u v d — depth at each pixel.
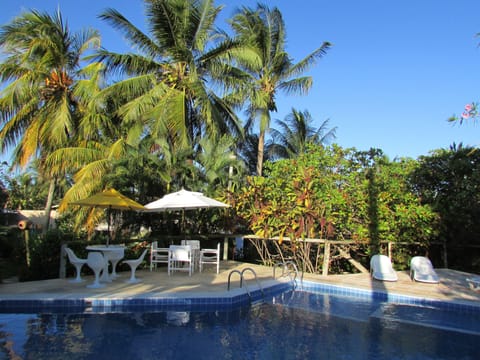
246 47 17.25
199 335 5.84
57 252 9.55
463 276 11.05
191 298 7.44
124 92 16.44
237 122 19.23
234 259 15.51
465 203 12.33
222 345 5.42
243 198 13.08
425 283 9.80
